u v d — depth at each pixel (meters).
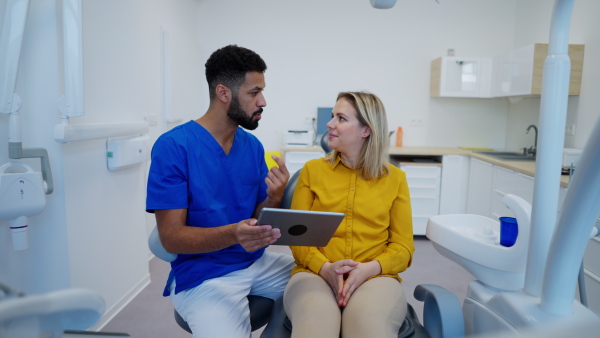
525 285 1.06
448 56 4.12
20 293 0.44
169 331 2.12
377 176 1.43
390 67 4.44
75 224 1.85
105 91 2.05
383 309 1.14
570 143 3.42
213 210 1.39
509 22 4.37
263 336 1.18
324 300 1.16
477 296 1.23
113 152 2.14
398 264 1.35
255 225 1.17
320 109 4.39
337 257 1.39
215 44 4.42
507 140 4.49
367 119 1.39
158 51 3.27
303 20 4.40
